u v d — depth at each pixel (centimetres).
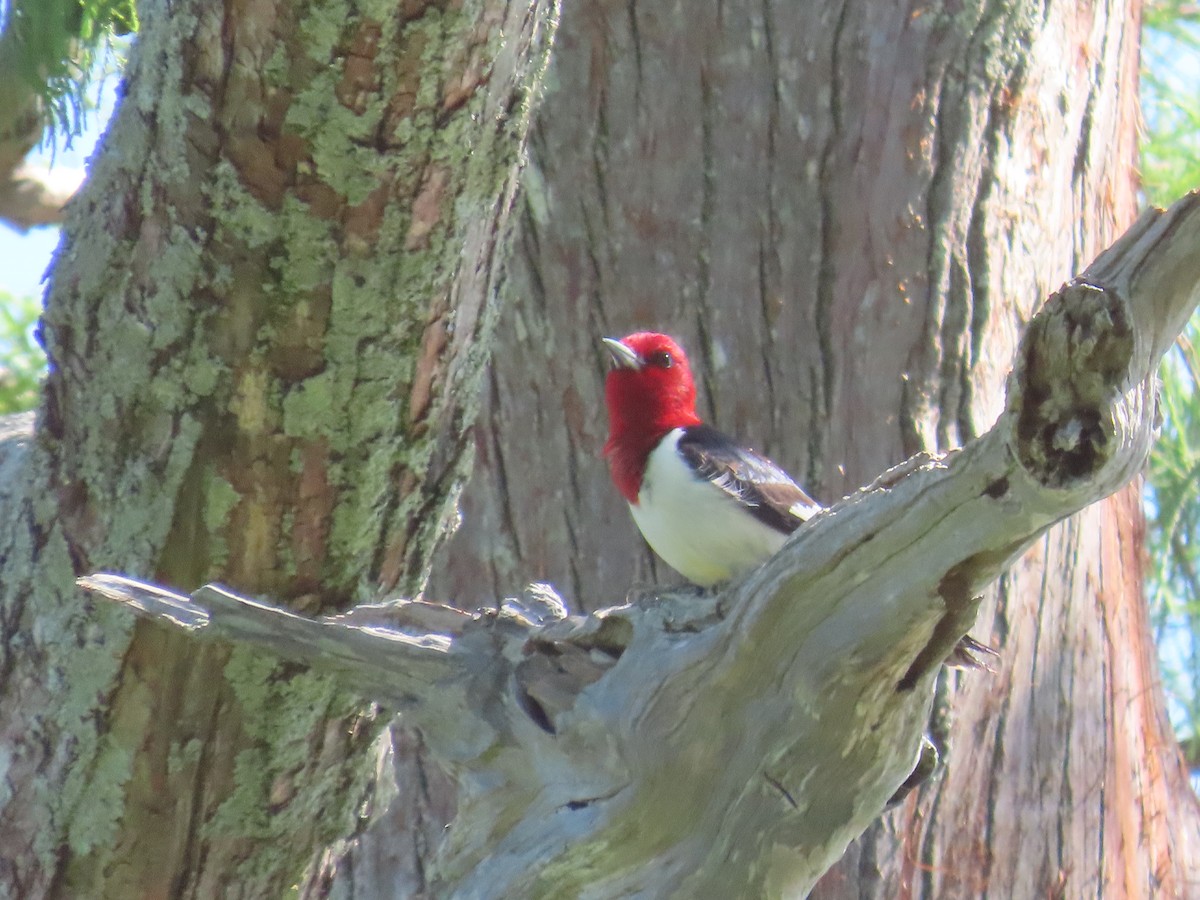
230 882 810
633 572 1077
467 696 679
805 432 1073
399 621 734
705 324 1099
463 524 1104
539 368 1116
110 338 714
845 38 1130
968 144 1117
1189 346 1656
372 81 641
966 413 1073
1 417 927
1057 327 457
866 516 548
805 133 1117
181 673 749
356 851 1050
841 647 579
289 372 711
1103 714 1127
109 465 739
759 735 614
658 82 1133
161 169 682
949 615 560
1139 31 1339
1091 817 1095
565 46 1141
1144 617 1255
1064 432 468
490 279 736
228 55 646
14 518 781
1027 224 1129
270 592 762
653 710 627
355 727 797
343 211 673
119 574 717
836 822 632
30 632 766
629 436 984
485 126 673
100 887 786
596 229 1122
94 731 761
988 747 1058
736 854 636
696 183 1120
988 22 1148
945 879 1016
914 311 1083
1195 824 1231
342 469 738
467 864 680
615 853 645
